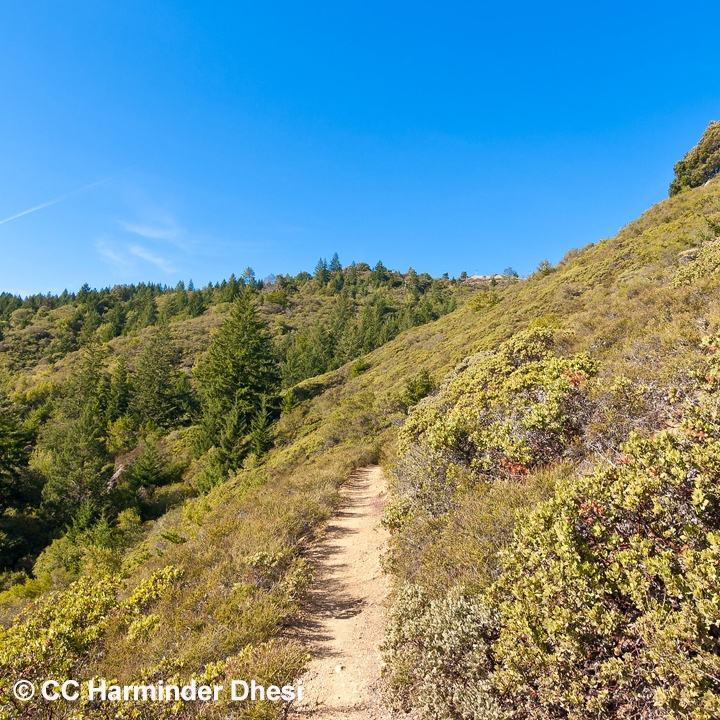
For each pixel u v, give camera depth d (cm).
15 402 5612
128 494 3030
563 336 1236
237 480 2372
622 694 239
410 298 11325
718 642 207
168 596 564
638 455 339
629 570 263
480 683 290
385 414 2156
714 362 479
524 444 592
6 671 374
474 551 428
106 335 9012
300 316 10456
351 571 708
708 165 3947
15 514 3167
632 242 2706
